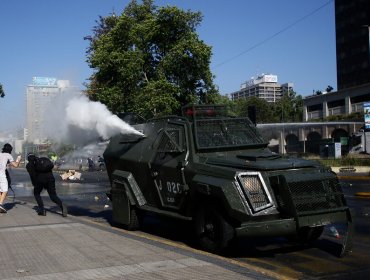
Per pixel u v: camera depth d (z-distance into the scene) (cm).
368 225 1029
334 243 847
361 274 642
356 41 9338
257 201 703
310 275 642
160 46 2327
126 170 1017
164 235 958
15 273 575
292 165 739
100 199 1748
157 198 920
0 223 991
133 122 1202
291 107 9306
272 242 863
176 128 889
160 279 541
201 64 2253
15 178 3591
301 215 691
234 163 756
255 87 12975
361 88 6631
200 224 784
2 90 2153
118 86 2291
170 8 2262
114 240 785
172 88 2198
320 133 6862
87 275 561
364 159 3422
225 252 745
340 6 9806
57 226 942
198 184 763
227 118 902
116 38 2333
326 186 723
